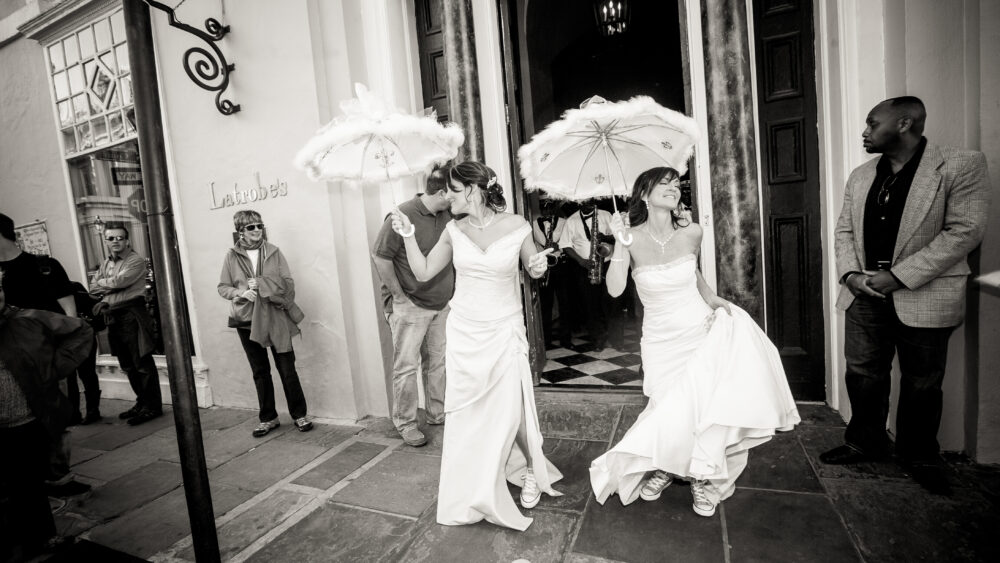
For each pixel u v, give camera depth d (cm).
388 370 383
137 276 424
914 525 202
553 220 480
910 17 238
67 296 348
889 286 226
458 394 232
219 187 411
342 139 205
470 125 361
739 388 200
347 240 377
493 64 365
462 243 232
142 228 499
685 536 209
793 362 329
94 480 327
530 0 568
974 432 243
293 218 381
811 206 314
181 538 252
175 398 178
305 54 357
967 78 229
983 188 207
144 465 346
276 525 248
